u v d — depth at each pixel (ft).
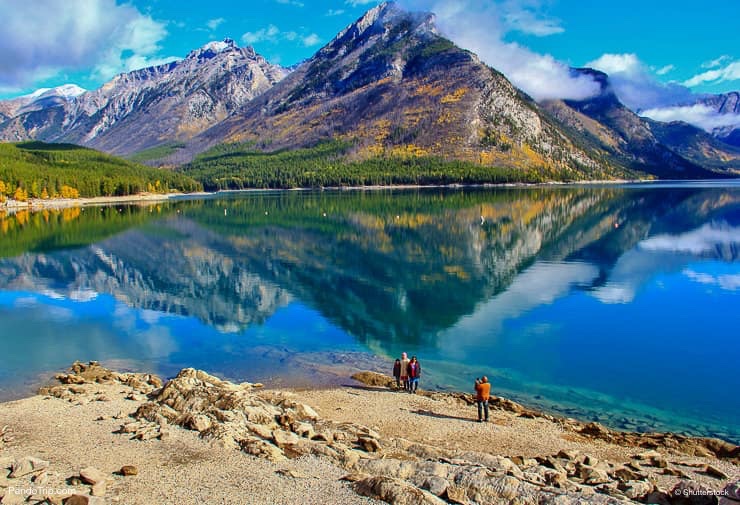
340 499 64.49
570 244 328.49
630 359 137.80
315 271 261.85
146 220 532.32
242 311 191.42
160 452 77.92
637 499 66.39
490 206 613.93
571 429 97.40
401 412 104.42
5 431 88.02
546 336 157.07
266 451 76.95
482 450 87.10
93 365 134.10
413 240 358.02
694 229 383.04
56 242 375.04
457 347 149.38
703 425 101.91
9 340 159.02
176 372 132.26
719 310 180.24
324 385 121.80
